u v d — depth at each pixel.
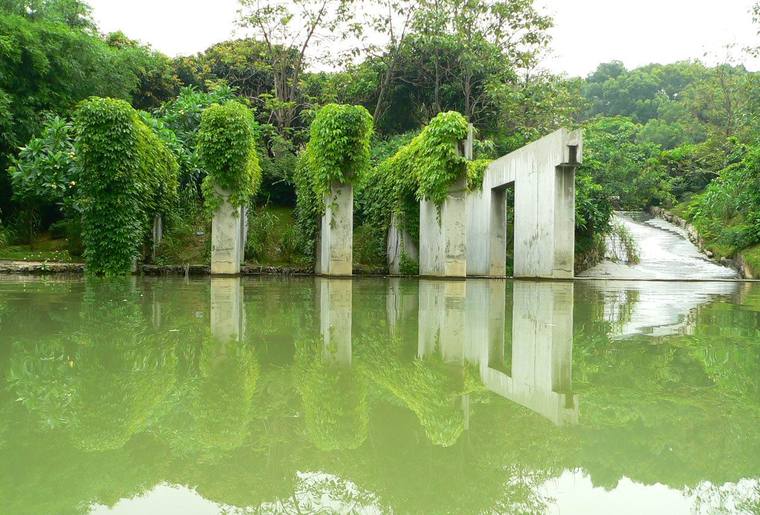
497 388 2.17
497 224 14.69
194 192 14.91
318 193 12.48
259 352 2.84
